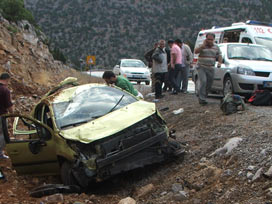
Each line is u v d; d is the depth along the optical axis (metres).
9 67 17.14
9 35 20.03
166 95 14.05
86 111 6.66
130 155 5.79
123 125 5.95
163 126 6.46
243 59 11.34
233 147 5.95
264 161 5.11
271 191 4.29
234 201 4.50
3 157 8.12
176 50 13.27
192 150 6.88
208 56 9.86
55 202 5.34
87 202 5.34
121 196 5.76
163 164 6.66
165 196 5.20
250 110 8.38
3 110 7.82
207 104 10.39
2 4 35.53
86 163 5.55
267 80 10.18
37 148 6.43
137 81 22.94
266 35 16.08
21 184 6.77
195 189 5.22
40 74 20.42
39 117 7.40
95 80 23.66
